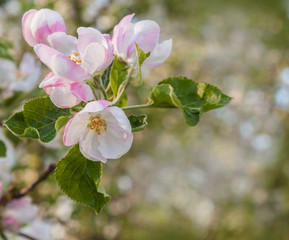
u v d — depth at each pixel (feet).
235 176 33.37
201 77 23.41
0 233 6.13
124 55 4.10
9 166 7.68
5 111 6.97
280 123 27.91
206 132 26.00
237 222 31.19
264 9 21.74
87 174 3.85
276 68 25.39
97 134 3.67
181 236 31.50
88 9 12.71
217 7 21.13
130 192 19.42
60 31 3.93
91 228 13.58
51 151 11.30
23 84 7.23
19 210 6.13
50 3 10.64
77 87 3.59
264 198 31.81
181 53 21.13
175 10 19.77
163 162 28.50
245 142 31.01
